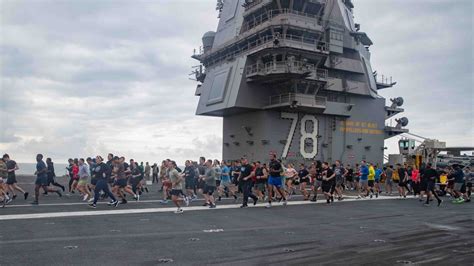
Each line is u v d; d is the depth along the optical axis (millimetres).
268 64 29547
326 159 32438
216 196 21250
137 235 9508
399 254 7977
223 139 36125
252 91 30344
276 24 28438
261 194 19328
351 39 33562
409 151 34906
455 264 7191
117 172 16484
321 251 8156
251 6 32000
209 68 37531
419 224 12258
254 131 31766
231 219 12602
